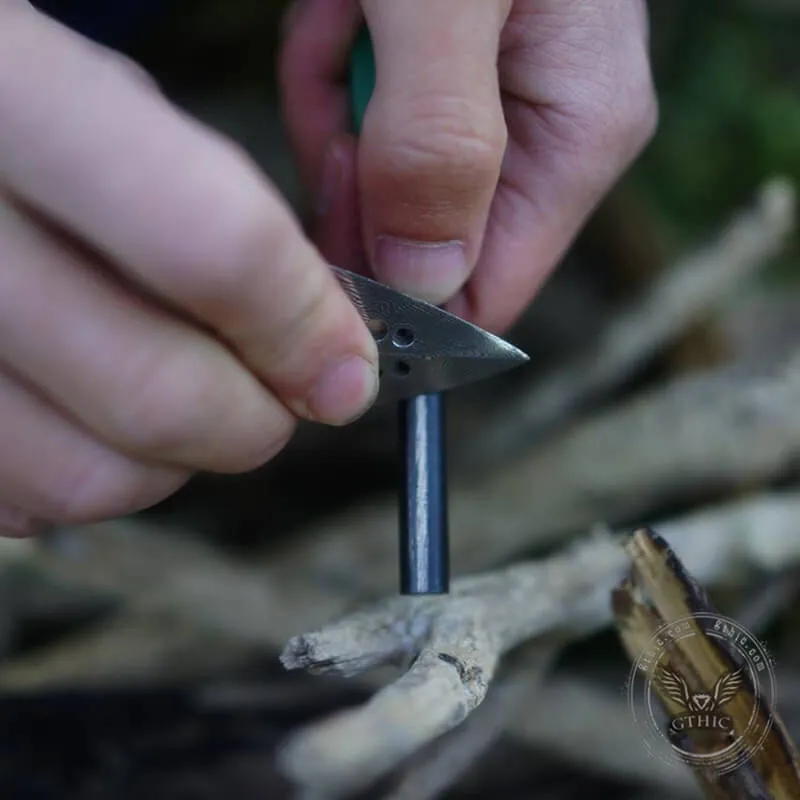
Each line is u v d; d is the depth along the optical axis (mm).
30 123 161
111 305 174
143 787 256
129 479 192
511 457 383
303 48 281
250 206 162
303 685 279
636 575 219
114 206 160
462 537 351
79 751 259
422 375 208
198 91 492
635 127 246
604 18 239
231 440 184
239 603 315
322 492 393
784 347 410
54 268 172
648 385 415
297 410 188
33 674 302
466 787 286
